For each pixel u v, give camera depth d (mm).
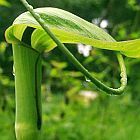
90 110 1730
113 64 1655
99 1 3008
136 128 1495
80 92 1743
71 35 353
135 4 1827
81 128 1512
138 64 1859
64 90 1727
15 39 399
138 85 1863
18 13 2938
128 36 1575
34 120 399
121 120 1563
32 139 398
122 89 339
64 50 325
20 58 401
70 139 1463
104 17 1972
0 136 1382
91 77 329
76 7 3006
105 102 1649
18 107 400
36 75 403
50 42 405
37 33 397
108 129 1501
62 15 368
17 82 402
